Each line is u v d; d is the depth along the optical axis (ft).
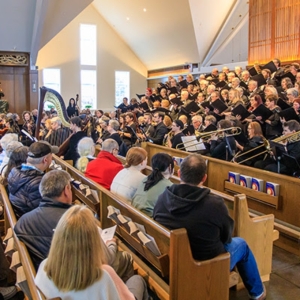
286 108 15.88
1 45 39.55
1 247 8.25
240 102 18.69
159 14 39.63
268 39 30.58
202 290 6.13
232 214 8.18
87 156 12.28
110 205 8.86
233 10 36.70
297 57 28.53
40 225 6.03
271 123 15.57
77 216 4.24
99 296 4.15
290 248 9.91
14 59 41.52
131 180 8.61
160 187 7.83
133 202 8.11
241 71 26.76
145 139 18.89
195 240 6.16
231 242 6.92
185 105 22.12
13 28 37.45
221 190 12.66
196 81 30.09
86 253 4.12
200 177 6.52
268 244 8.22
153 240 6.49
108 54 51.65
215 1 35.17
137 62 53.57
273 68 24.85
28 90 42.86
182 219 6.23
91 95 51.37
